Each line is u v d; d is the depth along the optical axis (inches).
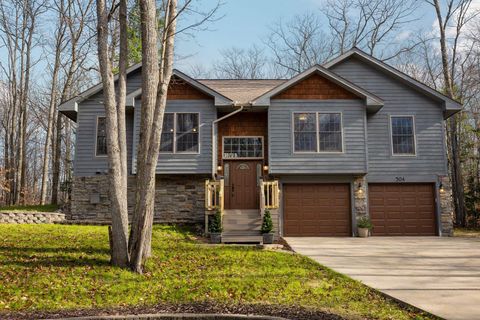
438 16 836.0
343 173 585.9
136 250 307.0
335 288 269.9
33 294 243.8
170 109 595.2
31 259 327.0
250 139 627.5
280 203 599.8
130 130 613.6
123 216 318.3
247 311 216.1
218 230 498.3
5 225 510.6
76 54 856.9
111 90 325.1
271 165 584.1
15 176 950.4
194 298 243.3
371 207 616.1
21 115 960.3
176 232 528.7
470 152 968.3
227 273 309.7
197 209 597.6
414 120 633.0
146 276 295.0
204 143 589.3
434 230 612.7
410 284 282.5
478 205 869.2
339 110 598.2
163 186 602.9
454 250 449.1
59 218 589.9
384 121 631.8
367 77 648.4
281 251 425.4
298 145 590.6
